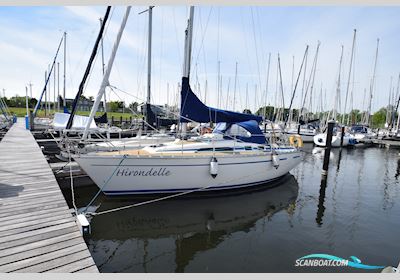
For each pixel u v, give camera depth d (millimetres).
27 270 2441
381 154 16391
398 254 4160
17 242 2869
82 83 5812
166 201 5941
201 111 5992
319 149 17828
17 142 10078
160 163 5559
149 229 4891
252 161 6602
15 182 4930
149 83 11664
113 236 4613
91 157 5152
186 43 6801
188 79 5871
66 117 12211
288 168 7785
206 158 5879
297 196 7051
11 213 3568
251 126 6836
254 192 6949
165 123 10930
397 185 8727
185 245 4352
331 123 9297
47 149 10250
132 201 5738
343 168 11547
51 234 3072
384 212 6066
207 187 6188
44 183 4898
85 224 3209
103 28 5707
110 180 5391
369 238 4688
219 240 4531
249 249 4223
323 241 4523
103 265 3758
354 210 6156
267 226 5109
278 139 9180
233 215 5559
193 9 6590
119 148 6789
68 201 6215
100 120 13477
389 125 28094
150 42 11523
